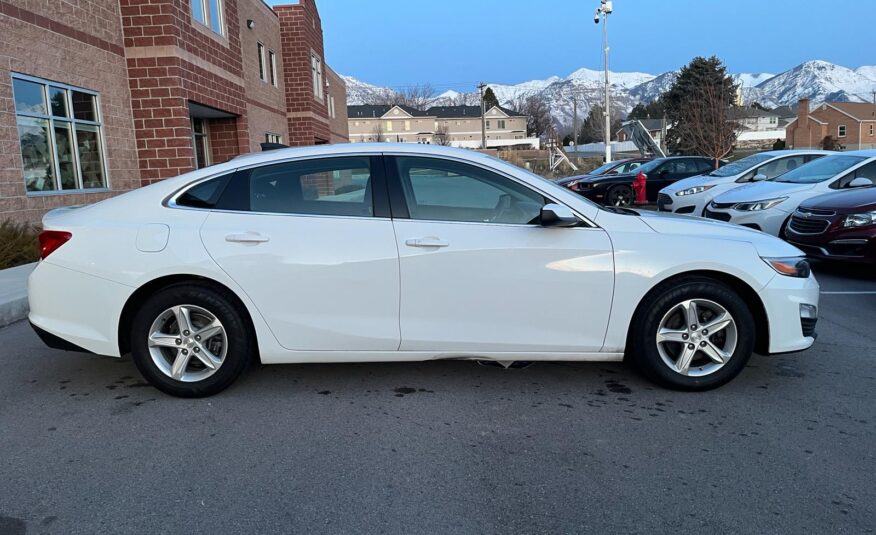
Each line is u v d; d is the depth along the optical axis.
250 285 3.85
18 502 2.86
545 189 4.02
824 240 7.77
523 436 3.50
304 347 3.94
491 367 4.61
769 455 3.25
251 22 19.59
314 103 25.33
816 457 3.22
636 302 3.93
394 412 3.83
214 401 4.02
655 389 4.16
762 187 9.94
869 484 2.96
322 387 4.24
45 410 3.91
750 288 4.00
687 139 42.06
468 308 3.90
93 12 11.49
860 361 4.71
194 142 16.05
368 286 3.87
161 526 2.67
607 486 2.97
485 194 4.01
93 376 4.54
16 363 4.86
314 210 3.96
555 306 3.91
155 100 12.68
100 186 11.73
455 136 104.31
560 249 3.88
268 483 3.01
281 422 3.69
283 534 2.62
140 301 3.99
